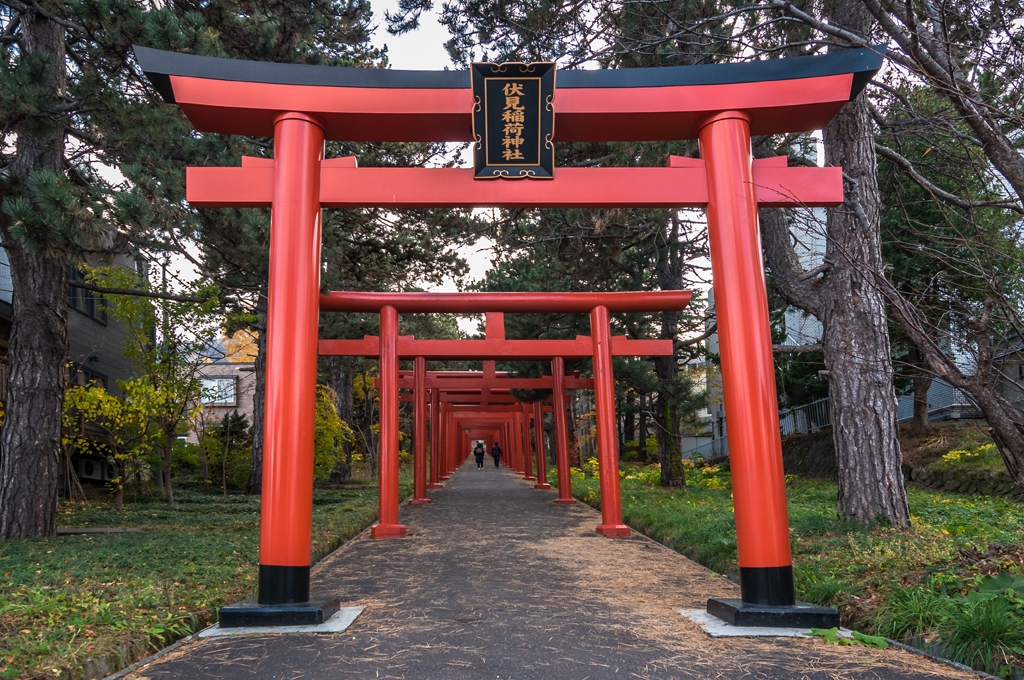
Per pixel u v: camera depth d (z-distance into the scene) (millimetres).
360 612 5168
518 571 7059
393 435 10438
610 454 10422
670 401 17547
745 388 5098
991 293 4332
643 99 5410
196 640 4477
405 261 15406
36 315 9250
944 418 17219
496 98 5352
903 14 4867
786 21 7758
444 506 14727
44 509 9023
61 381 9430
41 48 8977
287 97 5395
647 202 5477
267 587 4996
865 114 8039
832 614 4668
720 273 5289
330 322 16094
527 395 20219
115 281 12789
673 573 6945
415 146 14000
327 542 8664
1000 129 4812
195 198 5391
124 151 8461
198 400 17078
